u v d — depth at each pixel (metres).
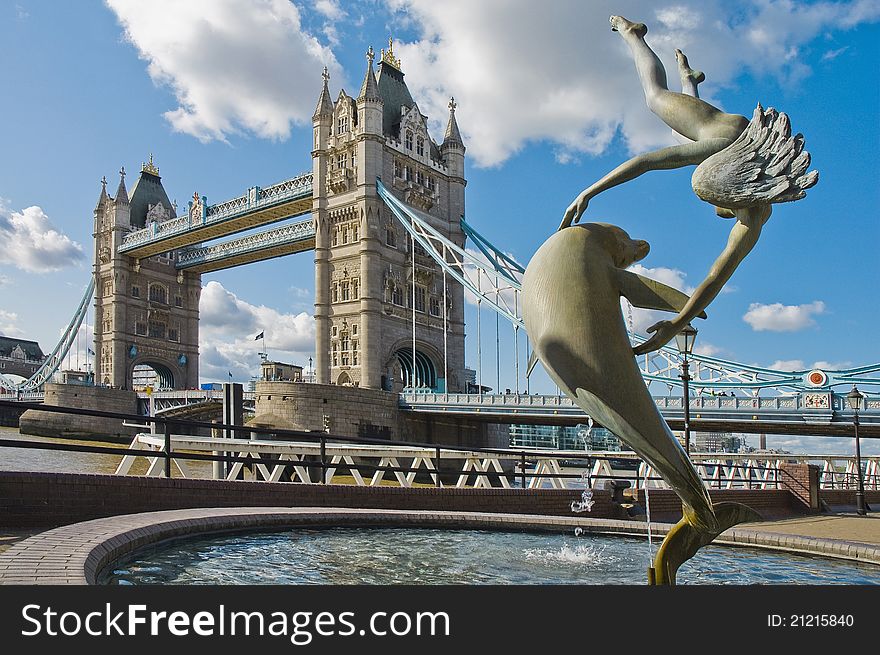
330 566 8.23
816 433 49.50
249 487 12.89
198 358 123.62
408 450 21.50
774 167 4.89
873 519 18.05
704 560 9.73
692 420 48.78
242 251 101.69
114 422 81.00
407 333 82.31
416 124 88.25
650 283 5.34
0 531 9.51
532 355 5.67
